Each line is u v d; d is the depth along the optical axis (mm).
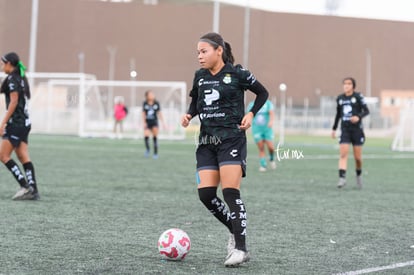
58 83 66062
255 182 24859
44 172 26266
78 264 10344
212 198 10773
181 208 17172
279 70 125812
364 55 128875
